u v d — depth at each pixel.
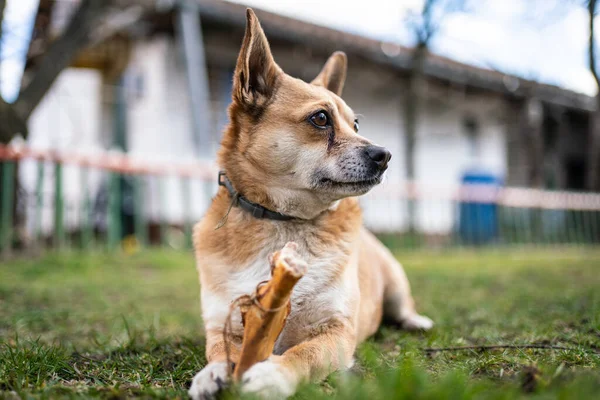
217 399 0.52
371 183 0.71
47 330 0.92
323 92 0.77
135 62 2.73
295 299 0.66
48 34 2.12
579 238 3.91
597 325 0.80
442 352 0.70
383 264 0.94
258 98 0.73
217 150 0.76
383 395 0.45
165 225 2.41
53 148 2.09
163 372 0.65
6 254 1.82
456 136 4.05
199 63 2.51
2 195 1.87
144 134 2.70
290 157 0.70
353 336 0.67
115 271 1.73
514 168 4.41
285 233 0.69
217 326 0.66
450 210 3.59
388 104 3.65
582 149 5.07
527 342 0.74
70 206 2.18
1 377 0.60
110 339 0.82
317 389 0.53
